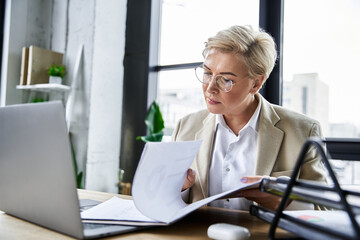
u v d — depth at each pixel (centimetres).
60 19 312
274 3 232
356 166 200
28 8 316
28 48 297
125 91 302
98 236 60
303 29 224
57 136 57
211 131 132
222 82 109
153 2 297
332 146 208
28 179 68
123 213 76
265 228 71
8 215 80
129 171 295
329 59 214
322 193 49
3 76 306
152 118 281
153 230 67
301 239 53
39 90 311
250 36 109
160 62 302
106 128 290
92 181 278
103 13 288
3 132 74
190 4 279
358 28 206
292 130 122
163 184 76
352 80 207
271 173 116
